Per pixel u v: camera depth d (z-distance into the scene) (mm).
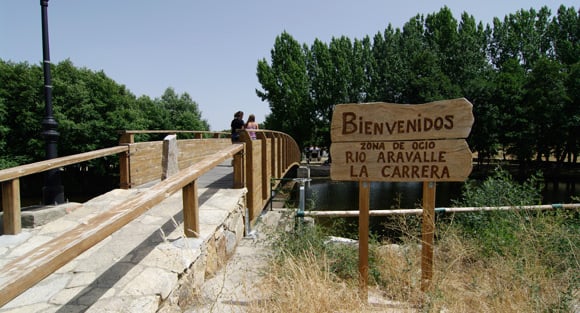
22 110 24062
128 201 2246
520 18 39500
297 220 4141
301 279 2650
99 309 2105
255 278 3195
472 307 2730
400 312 2658
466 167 3037
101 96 28172
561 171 28781
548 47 38344
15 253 3168
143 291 2299
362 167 3246
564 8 37031
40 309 2141
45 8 5113
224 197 4742
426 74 31953
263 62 37812
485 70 33688
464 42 34375
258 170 6250
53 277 2529
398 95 33531
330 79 37156
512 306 2545
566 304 2525
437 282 2896
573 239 3525
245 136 5453
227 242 4051
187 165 9414
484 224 4344
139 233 3350
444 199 16516
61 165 4176
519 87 28422
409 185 23906
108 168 29078
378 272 3406
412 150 3160
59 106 25359
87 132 25750
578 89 26609
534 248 3396
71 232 1762
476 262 3613
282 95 37875
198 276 2986
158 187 2549
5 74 24453
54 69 27094
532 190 5008
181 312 2602
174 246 2969
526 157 28391
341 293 2777
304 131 38281
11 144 24578
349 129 3258
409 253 3703
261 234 5285
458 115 3037
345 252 3730
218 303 2756
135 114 29891
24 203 24906
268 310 2459
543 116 26531
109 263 2699
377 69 37062
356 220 9422
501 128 28734
